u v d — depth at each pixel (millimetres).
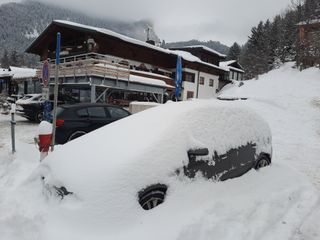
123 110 9789
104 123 9125
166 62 32281
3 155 7578
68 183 3736
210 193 4180
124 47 27297
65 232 3289
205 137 4457
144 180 3682
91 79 17391
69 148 4637
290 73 27891
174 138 4148
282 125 14172
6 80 34594
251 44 49094
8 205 4117
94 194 3484
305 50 28594
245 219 3857
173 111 4645
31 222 3588
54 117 6355
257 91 23609
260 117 5750
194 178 4191
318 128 13672
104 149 4145
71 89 21953
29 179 4684
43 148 6172
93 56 23828
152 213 3602
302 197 4762
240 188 4605
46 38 28328
